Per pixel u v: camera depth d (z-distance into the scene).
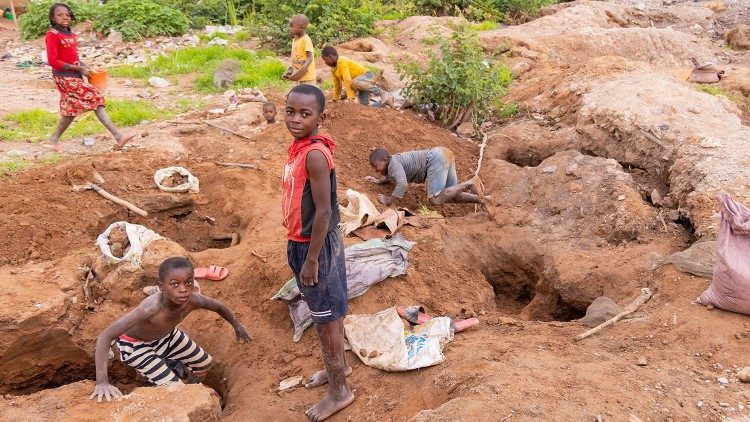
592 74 9.65
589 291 5.83
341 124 8.74
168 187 7.20
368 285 5.30
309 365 4.93
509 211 7.20
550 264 6.28
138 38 14.66
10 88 11.21
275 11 14.05
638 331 4.73
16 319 5.08
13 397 4.35
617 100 8.23
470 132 9.50
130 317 4.46
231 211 7.13
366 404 4.38
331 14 13.88
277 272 5.55
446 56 9.42
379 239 5.77
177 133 8.72
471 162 8.51
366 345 4.75
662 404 3.86
